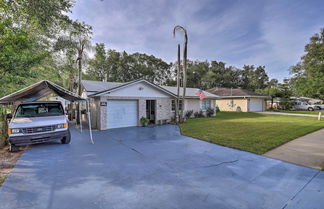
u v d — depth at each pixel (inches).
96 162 175.5
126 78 1444.4
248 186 123.8
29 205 101.0
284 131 333.7
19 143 206.8
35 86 233.8
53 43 412.8
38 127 217.2
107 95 398.6
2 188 121.6
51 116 248.1
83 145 247.1
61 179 136.0
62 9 251.0
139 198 108.0
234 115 721.6
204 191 116.6
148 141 272.4
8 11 221.1
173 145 245.8
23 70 226.8
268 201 104.3
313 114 741.9
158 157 191.8
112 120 413.1
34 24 259.4
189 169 156.7
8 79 213.8
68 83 658.2
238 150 217.8
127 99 434.9
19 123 214.5
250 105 945.5
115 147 236.1
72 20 296.2
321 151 209.8
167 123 498.3
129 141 273.1
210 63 1925.4
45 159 185.3
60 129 234.1
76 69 541.6
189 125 441.1
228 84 1784.0
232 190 118.0
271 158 186.2
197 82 1739.7
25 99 283.4
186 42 488.1
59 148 230.4
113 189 119.7
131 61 1464.1
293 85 814.5
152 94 482.6
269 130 347.9
